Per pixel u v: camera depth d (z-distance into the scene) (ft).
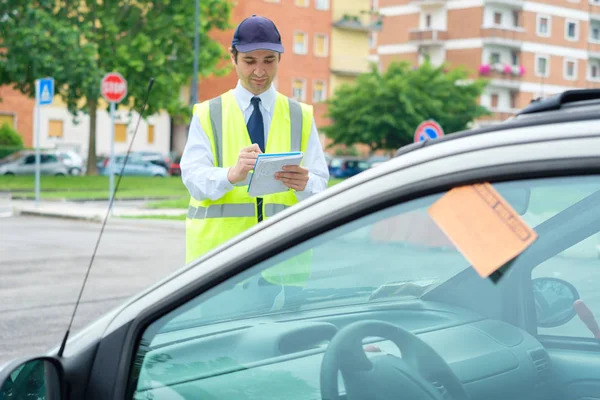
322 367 7.09
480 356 7.68
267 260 6.77
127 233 64.18
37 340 27.20
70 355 7.40
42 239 57.41
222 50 161.68
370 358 7.07
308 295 7.14
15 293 35.60
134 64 148.25
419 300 7.82
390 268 7.09
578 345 8.38
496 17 257.14
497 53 258.16
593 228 8.36
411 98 186.70
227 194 14.84
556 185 5.84
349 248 6.47
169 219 76.64
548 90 265.95
